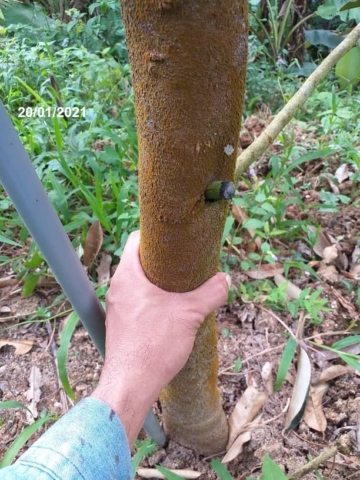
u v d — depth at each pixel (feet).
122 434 1.38
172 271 1.56
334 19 8.87
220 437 2.58
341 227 3.92
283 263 3.50
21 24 6.89
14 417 2.85
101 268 3.47
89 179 4.07
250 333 3.17
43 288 3.51
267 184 3.91
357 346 3.05
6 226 3.90
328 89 6.20
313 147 4.53
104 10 7.25
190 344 1.65
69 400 2.90
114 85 5.33
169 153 1.23
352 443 2.63
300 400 2.68
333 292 3.39
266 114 5.69
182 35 1.02
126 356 1.55
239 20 1.07
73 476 1.17
